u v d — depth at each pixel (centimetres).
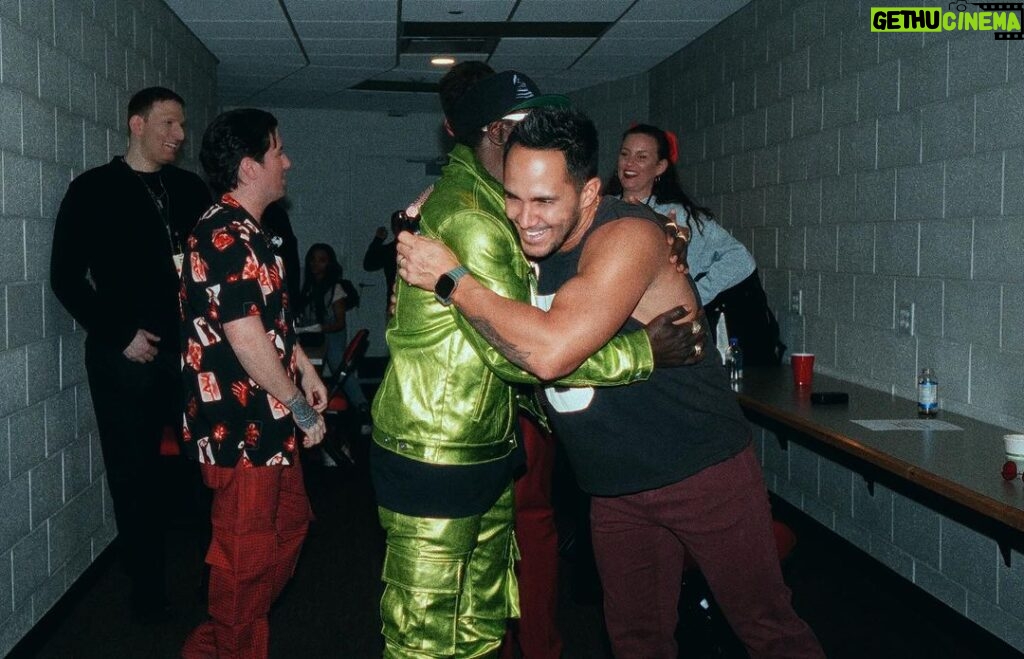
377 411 201
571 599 378
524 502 262
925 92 353
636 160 355
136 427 341
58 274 325
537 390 213
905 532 376
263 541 255
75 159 375
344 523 490
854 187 408
